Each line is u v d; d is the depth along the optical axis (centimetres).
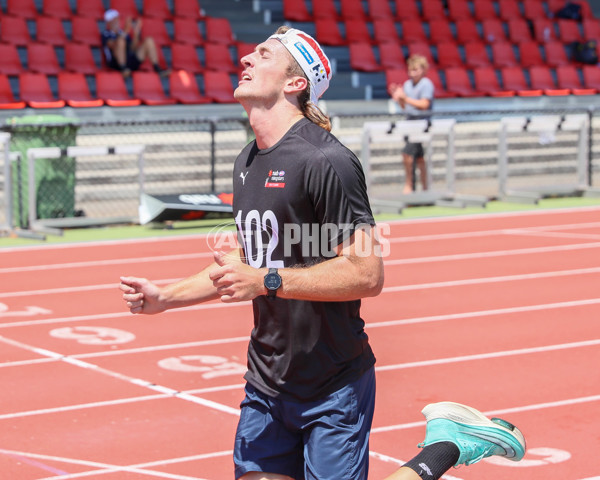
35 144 3005
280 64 700
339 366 702
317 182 676
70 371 1487
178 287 753
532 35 5353
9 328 1766
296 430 715
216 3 4931
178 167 3709
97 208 3491
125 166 3588
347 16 5000
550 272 2323
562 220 3206
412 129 3425
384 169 3881
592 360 1548
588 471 1079
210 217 3075
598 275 2289
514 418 1255
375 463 1094
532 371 1481
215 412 1288
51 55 4062
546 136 3800
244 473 723
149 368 1502
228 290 655
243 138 3966
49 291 2095
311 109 710
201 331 1745
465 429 687
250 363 740
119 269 2359
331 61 4684
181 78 4084
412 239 2822
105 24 4244
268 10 5016
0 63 3947
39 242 2759
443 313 1888
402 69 4694
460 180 4088
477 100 4497
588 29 5506
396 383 1412
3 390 1386
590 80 4966
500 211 3422
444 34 5050
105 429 1219
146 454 1132
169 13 4634
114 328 1767
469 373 1467
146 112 3850
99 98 3906
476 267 2384
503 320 1831
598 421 1245
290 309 693
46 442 1171
